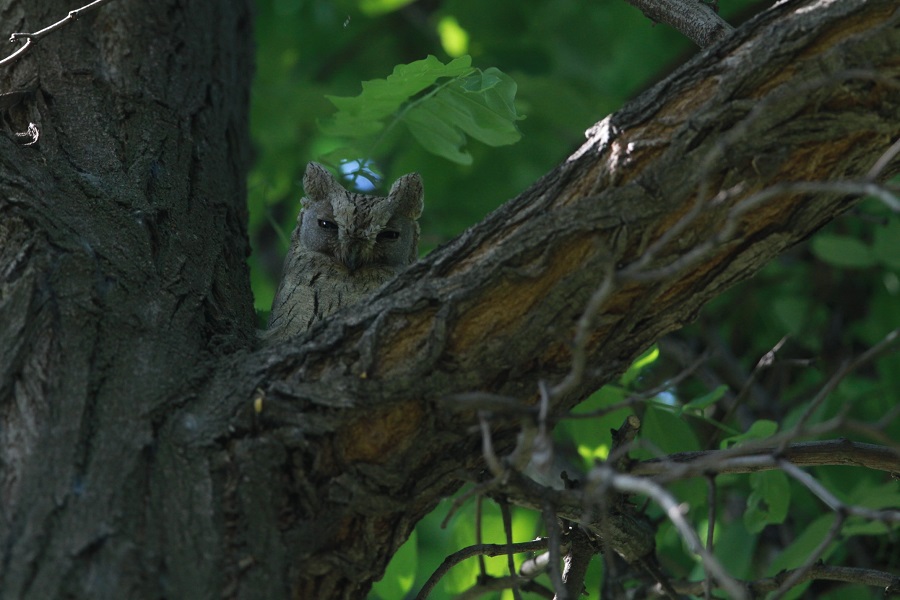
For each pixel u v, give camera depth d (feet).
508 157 46.62
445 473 18.53
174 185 24.50
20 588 14.99
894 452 21.56
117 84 26.40
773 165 17.58
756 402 39.24
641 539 23.07
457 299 18.03
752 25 18.53
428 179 45.16
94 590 15.19
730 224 14.85
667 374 40.45
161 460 17.24
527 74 46.39
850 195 18.35
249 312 23.82
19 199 20.67
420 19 54.54
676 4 23.24
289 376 18.28
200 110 28.07
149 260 21.31
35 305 18.95
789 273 44.24
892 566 34.30
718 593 30.42
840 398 36.55
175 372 18.81
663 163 17.87
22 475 16.47
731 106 17.76
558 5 51.60
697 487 30.40
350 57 54.03
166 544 16.20
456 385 17.98
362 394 17.79
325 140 48.78
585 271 17.83
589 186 18.40
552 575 16.93
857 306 42.88
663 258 18.03
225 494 17.12
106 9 28.12
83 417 17.44
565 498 17.70
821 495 15.56
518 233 18.22
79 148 23.88
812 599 34.35
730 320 44.60
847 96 17.48
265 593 16.35
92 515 16.07
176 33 29.48
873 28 17.31
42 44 26.50
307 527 17.40
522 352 18.15
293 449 17.62
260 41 52.60
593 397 28.81
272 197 42.42
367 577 18.28
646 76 50.11
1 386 17.81
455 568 30.66
